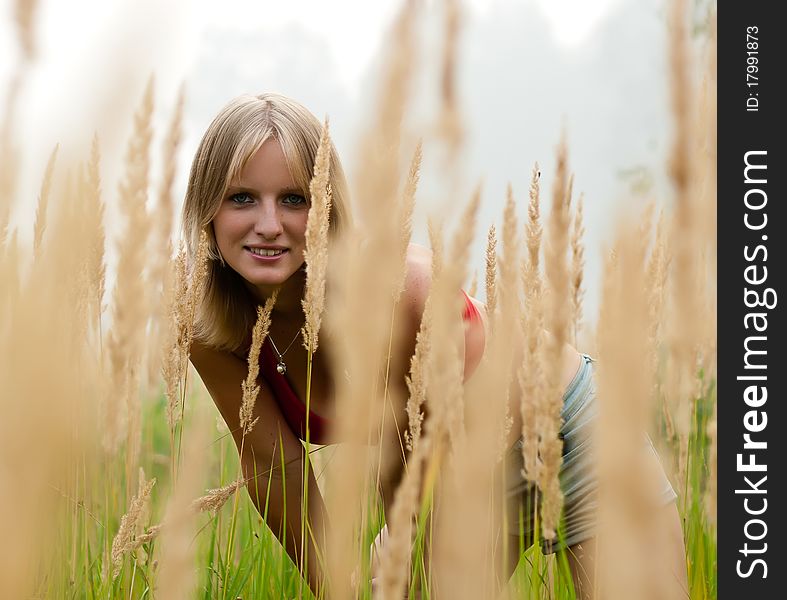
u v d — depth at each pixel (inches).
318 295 65.8
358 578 55.8
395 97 19.5
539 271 49.1
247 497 106.3
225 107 85.7
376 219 18.3
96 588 78.0
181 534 18.9
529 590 71.2
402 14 19.8
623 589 9.8
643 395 10.1
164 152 47.6
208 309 95.2
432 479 51.7
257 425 101.7
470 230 33.7
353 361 18.1
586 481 85.5
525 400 49.2
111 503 81.9
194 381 125.6
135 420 78.2
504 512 57.9
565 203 34.3
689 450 94.7
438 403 41.8
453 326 40.3
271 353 97.4
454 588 20.7
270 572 88.4
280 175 83.5
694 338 24.2
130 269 30.6
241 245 85.5
